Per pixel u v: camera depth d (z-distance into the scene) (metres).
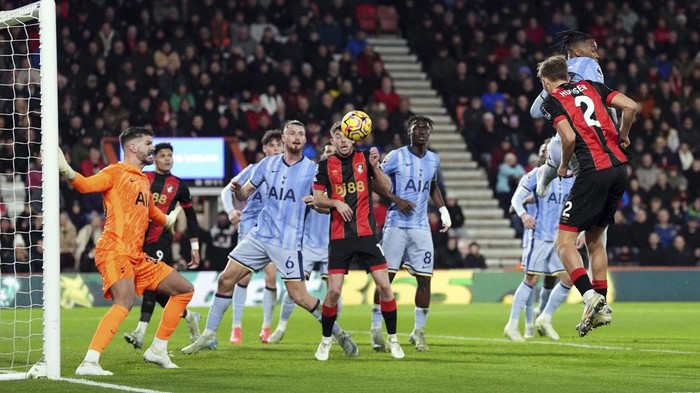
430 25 48.72
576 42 17.86
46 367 14.73
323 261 21.66
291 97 42.56
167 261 19.84
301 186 18.55
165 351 16.23
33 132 39.34
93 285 34.84
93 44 41.59
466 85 46.62
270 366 16.58
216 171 34.34
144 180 15.66
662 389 13.57
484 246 42.00
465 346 20.64
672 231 41.12
